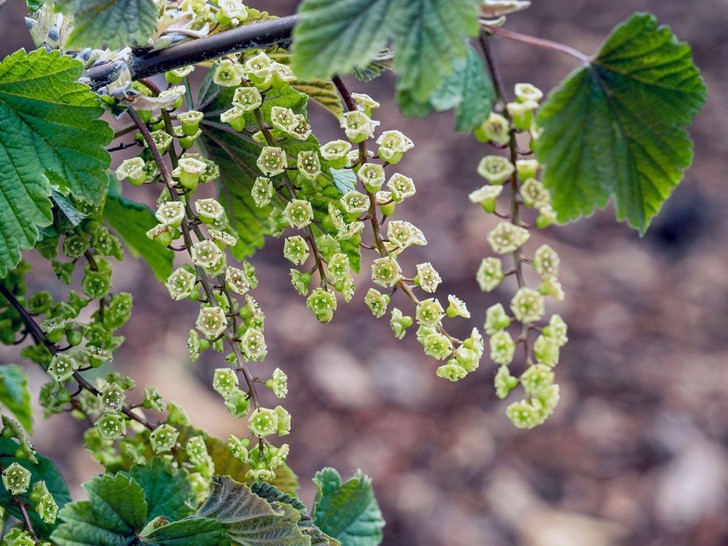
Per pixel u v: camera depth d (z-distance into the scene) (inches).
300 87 17.6
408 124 82.2
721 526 54.1
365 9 13.9
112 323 17.7
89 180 15.8
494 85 14.4
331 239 16.2
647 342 66.7
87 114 15.7
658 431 60.2
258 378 16.0
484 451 58.6
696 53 92.7
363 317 66.1
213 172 16.2
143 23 15.4
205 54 15.9
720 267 72.6
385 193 16.3
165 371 55.9
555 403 14.7
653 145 14.7
